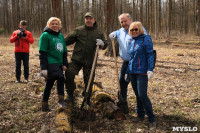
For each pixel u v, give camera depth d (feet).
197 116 12.03
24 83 17.47
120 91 12.19
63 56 12.13
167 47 51.39
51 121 11.08
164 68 26.02
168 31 85.97
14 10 99.19
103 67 25.93
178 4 133.28
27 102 13.42
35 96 14.55
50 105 13.21
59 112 11.25
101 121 11.50
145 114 12.68
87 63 12.22
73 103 12.82
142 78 10.47
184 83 19.27
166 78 21.25
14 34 17.40
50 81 11.69
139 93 10.63
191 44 55.36
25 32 17.52
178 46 52.65
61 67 11.98
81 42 12.04
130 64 10.78
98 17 111.45
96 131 10.49
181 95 15.93
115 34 12.37
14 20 100.01
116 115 11.79
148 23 112.06
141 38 10.36
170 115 12.34
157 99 15.07
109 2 33.12
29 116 11.57
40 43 10.96
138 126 11.04
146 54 10.35
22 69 22.65
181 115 12.31
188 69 25.29
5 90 15.34
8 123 10.68
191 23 137.90
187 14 125.90
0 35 91.61
